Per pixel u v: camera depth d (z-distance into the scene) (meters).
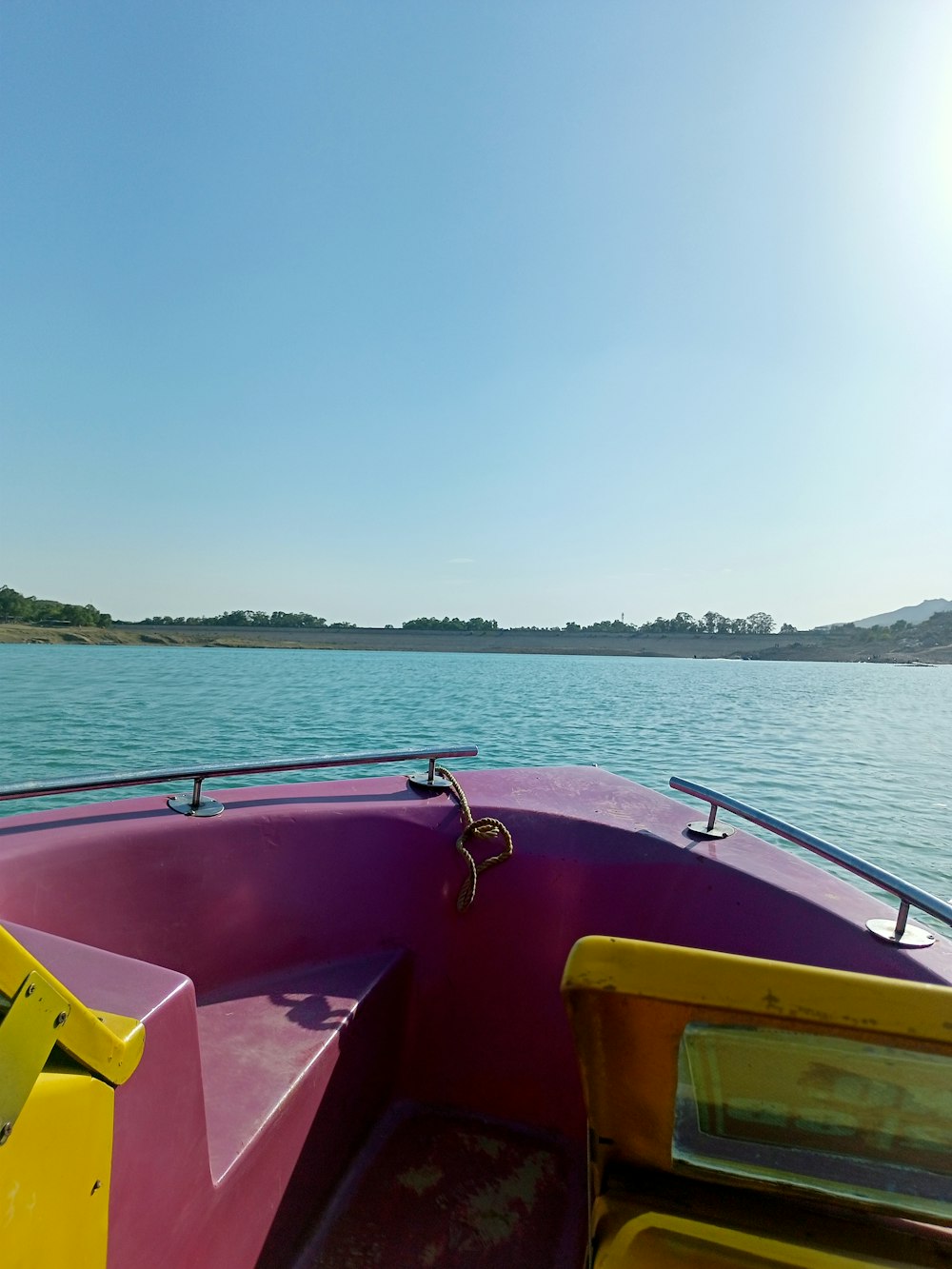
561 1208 1.80
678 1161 0.98
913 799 11.59
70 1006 0.84
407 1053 2.20
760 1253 0.92
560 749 15.93
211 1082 1.61
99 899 1.88
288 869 2.16
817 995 0.82
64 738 14.57
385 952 2.20
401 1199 1.80
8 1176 0.77
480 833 2.22
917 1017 0.80
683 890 2.08
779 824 1.95
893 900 6.77
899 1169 0.91
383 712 22.19
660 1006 0.86
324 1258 1.62
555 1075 2.10
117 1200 1.00
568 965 0.88
